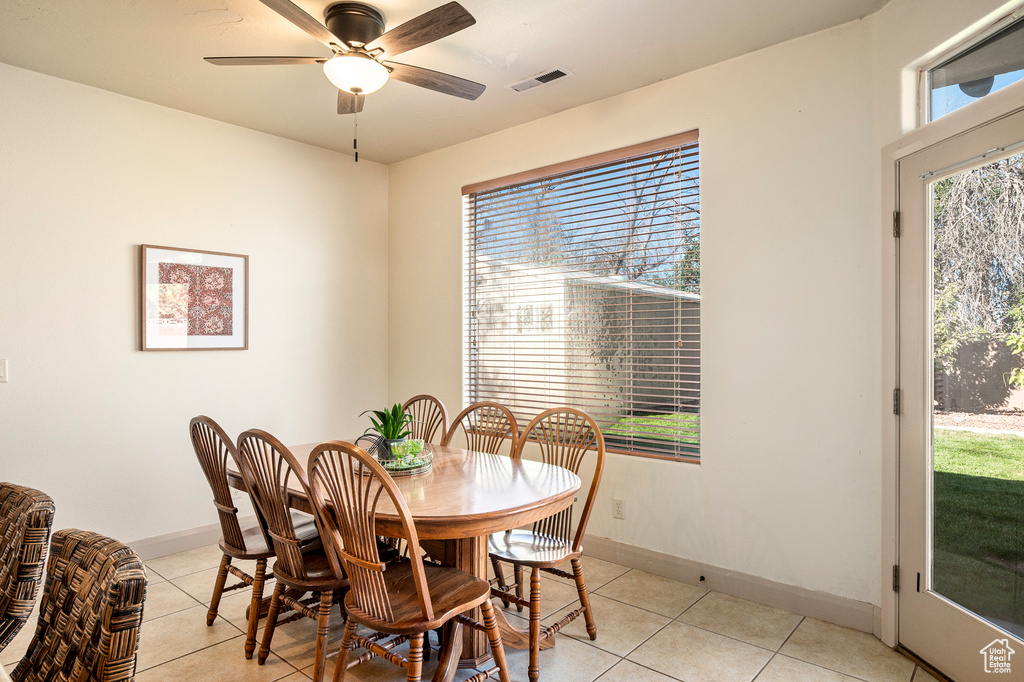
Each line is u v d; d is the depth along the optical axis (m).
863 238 2.59
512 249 4.00
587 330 3.60
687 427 3.19
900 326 2.41
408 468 2.44
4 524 1.42
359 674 2.29
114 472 3.34
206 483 3.71
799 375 2.77
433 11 2.05
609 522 3.45
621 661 2.35
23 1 2.40
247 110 3.60
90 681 0.90
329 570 2.21
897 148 2.39
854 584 2.62
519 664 2.34
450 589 2.02
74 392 3.20
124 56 2.90
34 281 3.08
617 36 2.73
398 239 4.68
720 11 2.52
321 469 1.91
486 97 3.42
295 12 2.10
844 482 2.64
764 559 2.87
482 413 3.33
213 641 2.51
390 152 4.44
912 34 2.33
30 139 3.06
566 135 3.63
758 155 2.89
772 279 2.85
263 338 3.99
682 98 3.15
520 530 2.79
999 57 2.02
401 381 4.65
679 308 3.22
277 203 4.06
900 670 2.28
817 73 2.71
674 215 3.24
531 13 2.52
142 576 0.92
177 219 3.58
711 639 2.52
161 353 3.52
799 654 2.39
